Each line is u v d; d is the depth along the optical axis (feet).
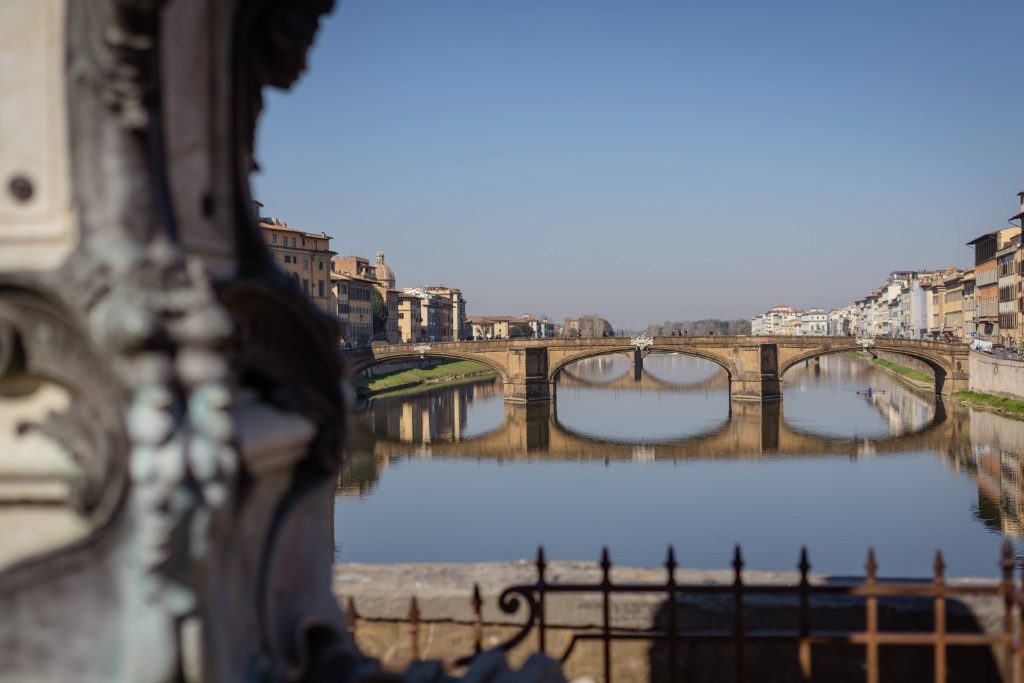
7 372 9.04
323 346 11.96
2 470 9.05
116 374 8.36
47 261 9.08
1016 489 147.74
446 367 475.31
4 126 9.18
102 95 8.73
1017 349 293.84
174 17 9.90
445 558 108.47
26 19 9.09
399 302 507.30
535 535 123.03
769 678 19.52
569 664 20.17
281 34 11.49
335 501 148.66
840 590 15.92
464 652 20.43
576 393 408.46
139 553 8.13
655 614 19.92
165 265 8.69
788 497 149.28
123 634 8.52
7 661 8.80
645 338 311.06
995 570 101.30
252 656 9.87
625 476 173.88
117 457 8.47
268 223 319.47
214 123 10.74
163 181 9.21
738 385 306.76
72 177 8.96
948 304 465.47
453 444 217.97
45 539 9.16
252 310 10.97
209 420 8.49
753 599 19.69
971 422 228.84
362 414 278.26
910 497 144.46
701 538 121.49
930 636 15.87
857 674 19.25
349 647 11.76
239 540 9.77
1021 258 303.89
